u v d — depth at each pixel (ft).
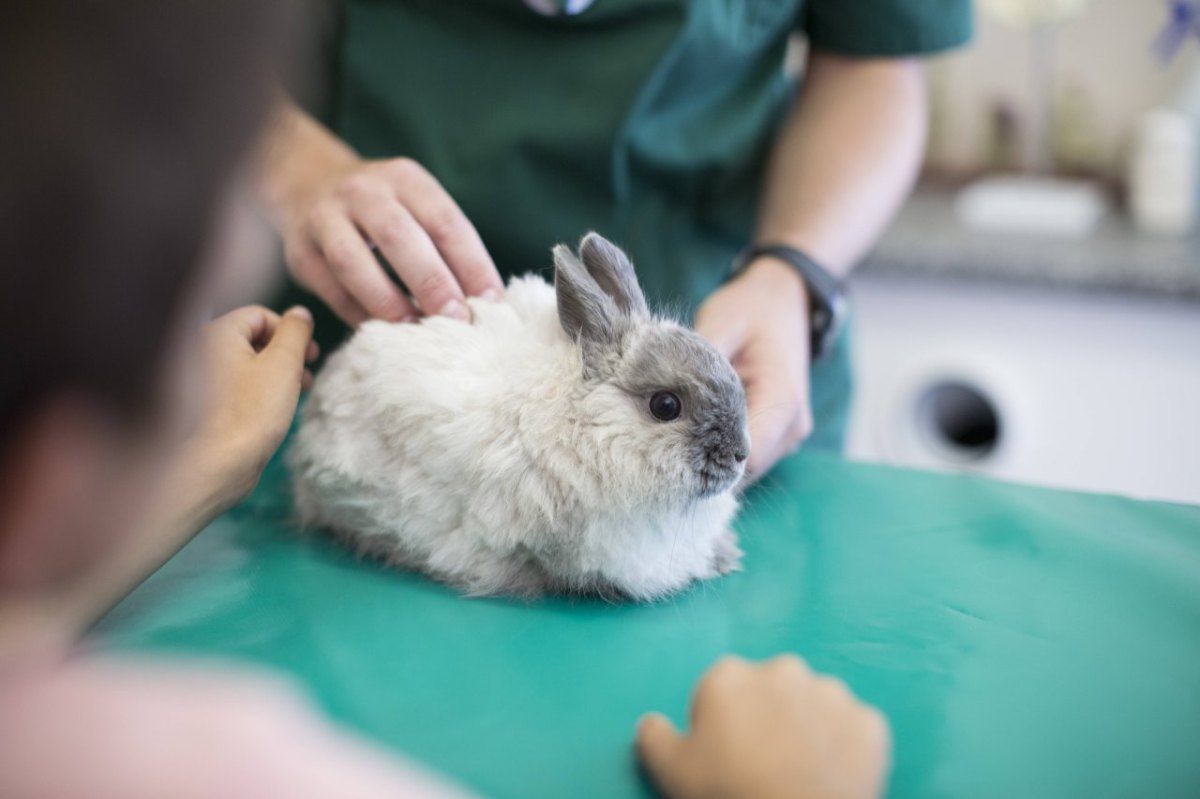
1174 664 3.51
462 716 3.15
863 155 6.11
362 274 4.46
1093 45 10.33
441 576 4.15
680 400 4.17
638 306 4.46
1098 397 9.16
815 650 3.60
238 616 3.73
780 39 6.21
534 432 4.07
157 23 1.35
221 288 1.57
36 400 1.36
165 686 1.84
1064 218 9.85
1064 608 3.88
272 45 1.45
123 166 1.34
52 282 1.32
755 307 5.19
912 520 4.71
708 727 2.70
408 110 5.72
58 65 1.32
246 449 3.99
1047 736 3.11
